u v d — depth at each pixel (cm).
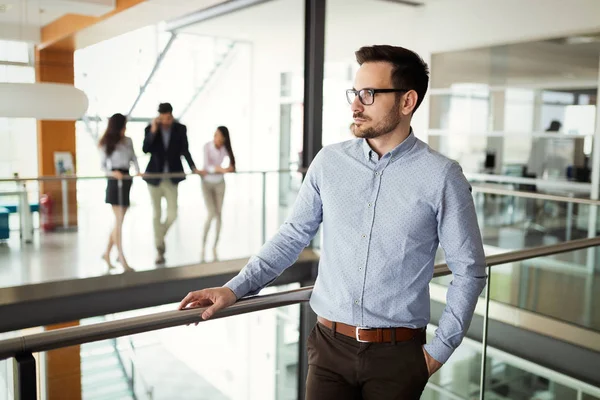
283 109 998
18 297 548
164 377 330
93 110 897
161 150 640
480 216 642
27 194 562
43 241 569
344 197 153
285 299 169
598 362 444
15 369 126
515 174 680
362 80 148
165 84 977
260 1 804
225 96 1048
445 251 150
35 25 770
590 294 455
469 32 707
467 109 729
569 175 623
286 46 967
